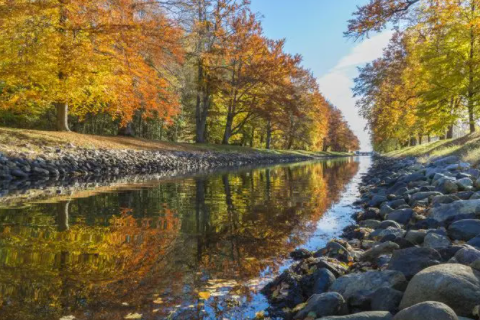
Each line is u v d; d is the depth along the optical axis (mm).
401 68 28625
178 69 19781
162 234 5543
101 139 19297
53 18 14070
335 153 92562
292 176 18500
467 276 2678
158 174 16797
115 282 3541
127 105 17203
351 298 3059
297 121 50406
